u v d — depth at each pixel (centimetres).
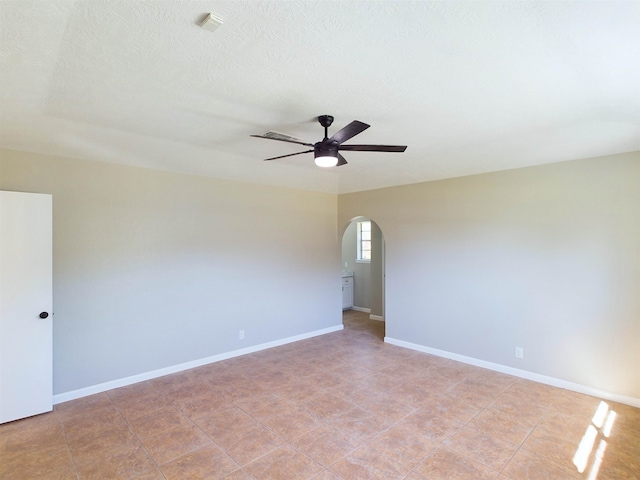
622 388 329
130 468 237
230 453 253
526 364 388
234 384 376
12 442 268
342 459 246
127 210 378
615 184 332
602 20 152
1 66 192
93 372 355
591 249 346
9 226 300
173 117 274
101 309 360
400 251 509
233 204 465
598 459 244
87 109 256
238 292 470
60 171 337
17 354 301
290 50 178
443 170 430
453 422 295
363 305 759
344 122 282
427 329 479
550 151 344
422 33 163
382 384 375
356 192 570
